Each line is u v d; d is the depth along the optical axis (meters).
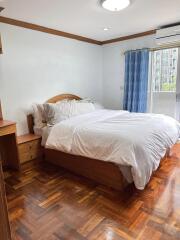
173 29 3.29
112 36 4.08
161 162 2.88
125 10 2.62
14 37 2.93
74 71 4.03
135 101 4.12
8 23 2.84
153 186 2.32
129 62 4.10
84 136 2.41
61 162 2.85
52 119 2.99
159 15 2.85
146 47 3.87
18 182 2.49
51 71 3.55
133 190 2.25
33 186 2.39
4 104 2.92
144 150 2.04
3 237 0.97
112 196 2.14
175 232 1.60
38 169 2.88
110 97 4.75
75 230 1.64
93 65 4.50
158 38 3.55
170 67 3.80
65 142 2.57
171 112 3.92
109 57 4.57
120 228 1.65
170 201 2.02
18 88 3.07
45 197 2.14
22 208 1.95
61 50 3.69
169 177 2.52
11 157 2.85
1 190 0.95
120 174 2.14
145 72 3.93
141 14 2.80
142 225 1.68
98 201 2.05
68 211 1.89
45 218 1.79
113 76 4.58
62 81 3.79
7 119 2.97
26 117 3.23
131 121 2.76
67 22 3.09
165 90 3.95
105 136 2.24
